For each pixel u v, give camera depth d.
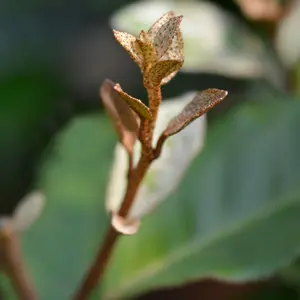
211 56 0.31
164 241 0.29
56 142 0.32
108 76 0.44
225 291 0.35
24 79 0.43
